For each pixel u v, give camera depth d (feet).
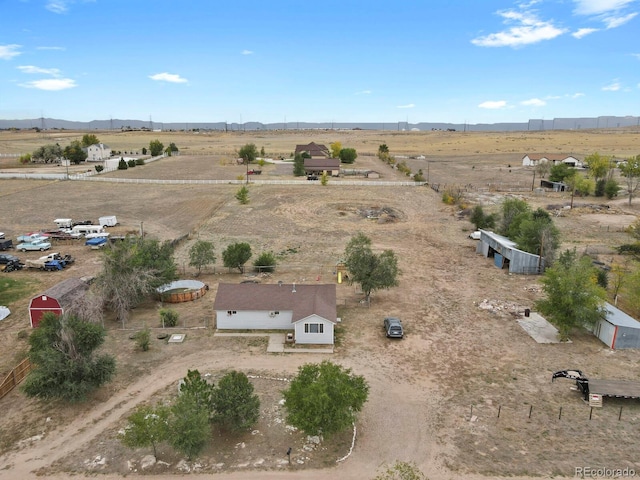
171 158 561.02
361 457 75.46
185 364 106.32
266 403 90.22
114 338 118.52
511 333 121.39
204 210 277.03
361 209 280.51
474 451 76.74
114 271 127.54
